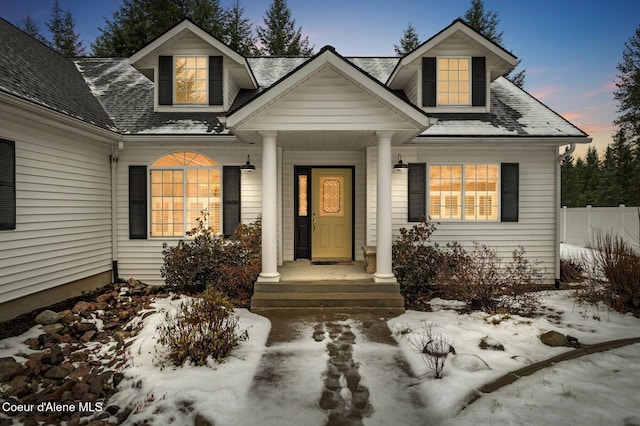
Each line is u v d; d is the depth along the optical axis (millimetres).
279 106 6387
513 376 3822
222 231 8289
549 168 8414
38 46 8695
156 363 4133
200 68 8789
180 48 8695
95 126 6805
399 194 8422
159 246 8242
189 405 3289
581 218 14930
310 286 6582
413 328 5234
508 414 3094
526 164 8422
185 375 3848
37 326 5242
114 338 5082
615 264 6453
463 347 4574
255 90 9914
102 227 7852
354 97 6375
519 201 8414
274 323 5625
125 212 8250
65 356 4445
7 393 3529
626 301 6145
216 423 3057
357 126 6398
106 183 8000
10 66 6094
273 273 6688
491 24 22672
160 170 8312
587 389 3533
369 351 4543
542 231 8414
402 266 7180
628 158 22125
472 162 8406
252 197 8367
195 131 7910
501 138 7844
